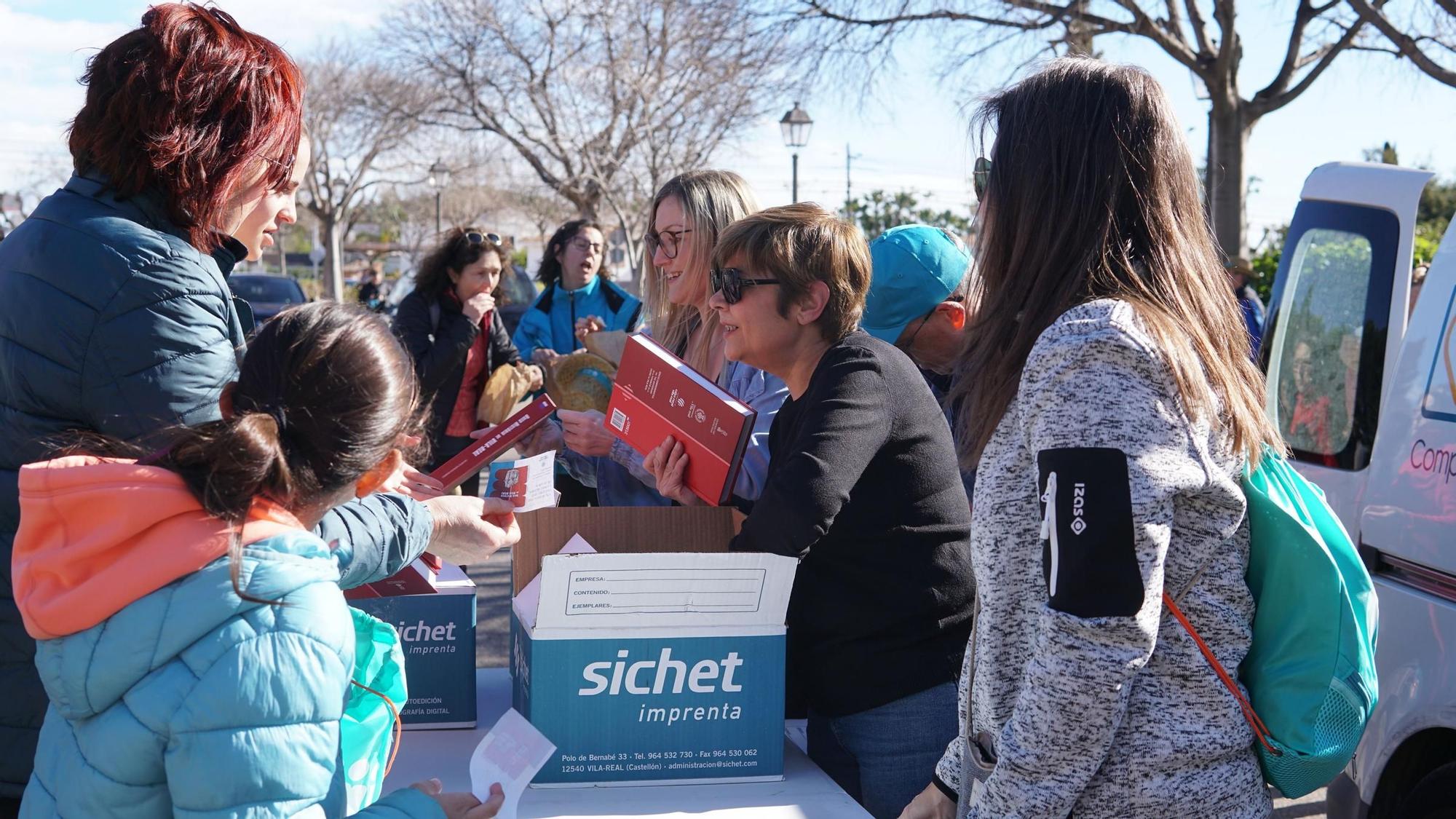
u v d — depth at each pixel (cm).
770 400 245
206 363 157
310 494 124
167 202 158
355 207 4494
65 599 115
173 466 121
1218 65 1195
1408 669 265
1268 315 372
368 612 193
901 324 285
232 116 161
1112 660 125
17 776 161
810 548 199
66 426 154
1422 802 258
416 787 141
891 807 199
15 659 159
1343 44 1190
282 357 124
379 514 171
